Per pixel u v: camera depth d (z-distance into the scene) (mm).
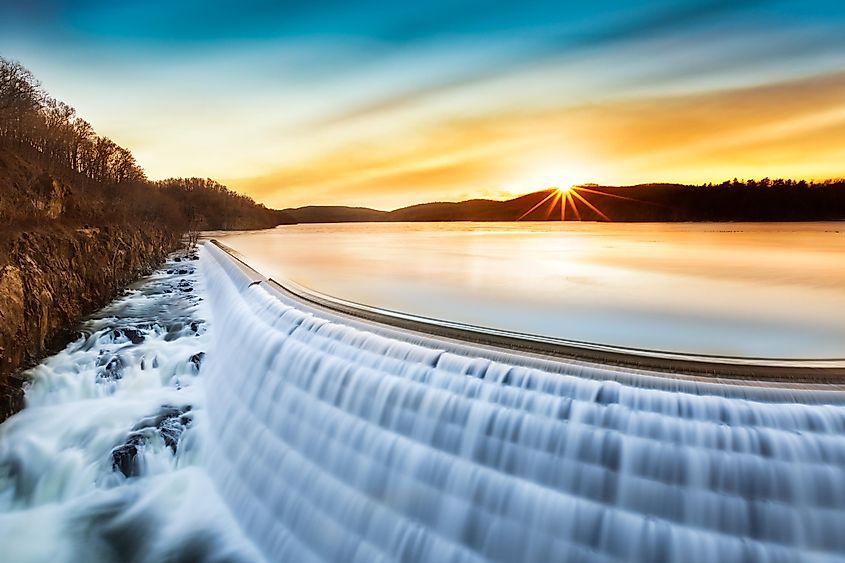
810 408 5609
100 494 9227
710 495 5379
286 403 9398
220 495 9195
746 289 17656
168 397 12734
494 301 15406
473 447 6777
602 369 6781
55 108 65188
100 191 53250
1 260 15391
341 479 7770
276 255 36406
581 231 86000
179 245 59219
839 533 5027
